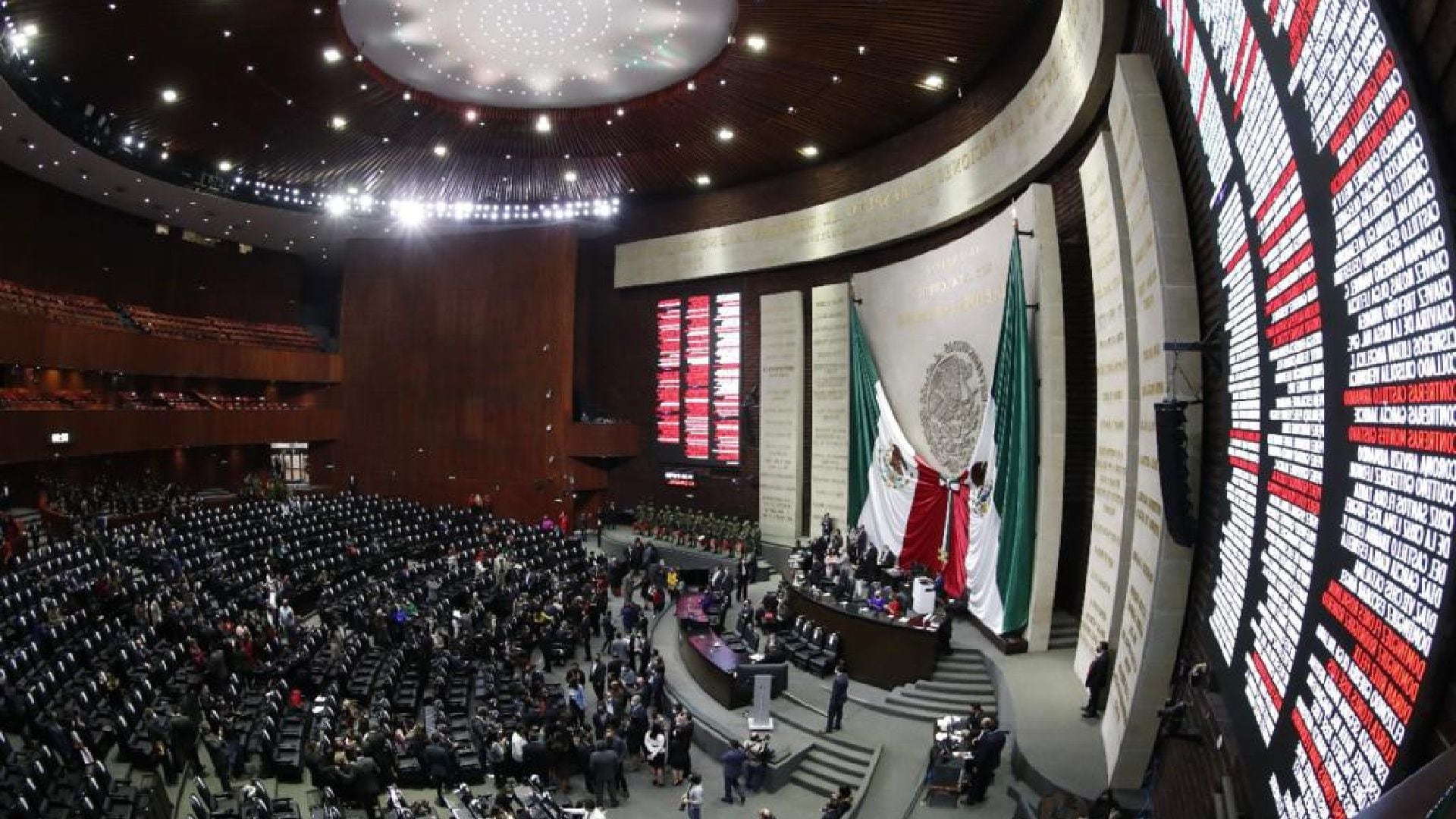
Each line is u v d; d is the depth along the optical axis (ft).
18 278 103.55
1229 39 21.26
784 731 59.06
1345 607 14.44
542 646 74.33
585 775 53.11
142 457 118.32
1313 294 16.38
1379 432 13.00
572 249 122.52
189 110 89.30
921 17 68.23
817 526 97.19
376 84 83.82
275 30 72.74
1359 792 12.89
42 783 39.19
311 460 131.54
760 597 93.25
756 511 109.29
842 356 95.25
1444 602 10.47
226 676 58.23
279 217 119.96
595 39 76.43
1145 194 35.86
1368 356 13.44
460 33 75.36
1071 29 53.57
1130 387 43.68
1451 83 10.49
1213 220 27.91
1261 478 21.31
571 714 59.31
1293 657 17.38
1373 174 12.87
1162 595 34.58
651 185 112.27
